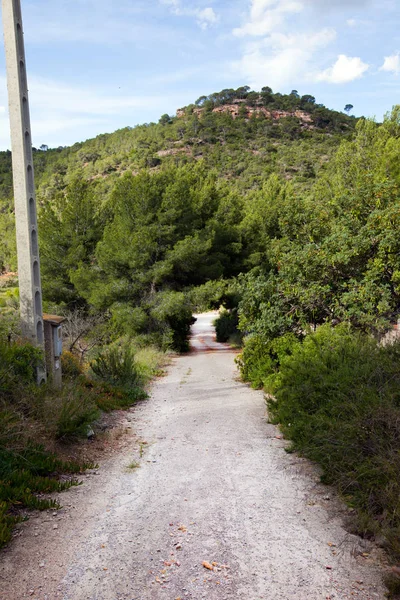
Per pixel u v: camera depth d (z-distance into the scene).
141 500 4.68
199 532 3.89
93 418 7.44
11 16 8.11
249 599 2.93
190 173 32.09
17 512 4.32
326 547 3.60
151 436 7.59
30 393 6.86
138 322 24.09
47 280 26.95
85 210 27.03
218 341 37.53
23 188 8.34
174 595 2.99
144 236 24.59
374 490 4.10
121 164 117.81
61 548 3.63
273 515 4.22
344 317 10.44
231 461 5.95
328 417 5.80
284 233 13.71
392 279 10.12
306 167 86.81
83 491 4.99
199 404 10.41
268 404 8.58
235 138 125.06
